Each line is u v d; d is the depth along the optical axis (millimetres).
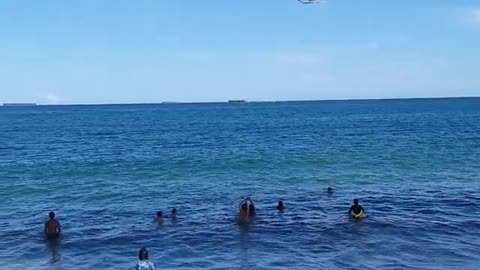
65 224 23531
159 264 17828
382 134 72750
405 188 31141
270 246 19750
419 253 18438
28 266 17781
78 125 113750
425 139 63062
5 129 99188
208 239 20859
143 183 34312
